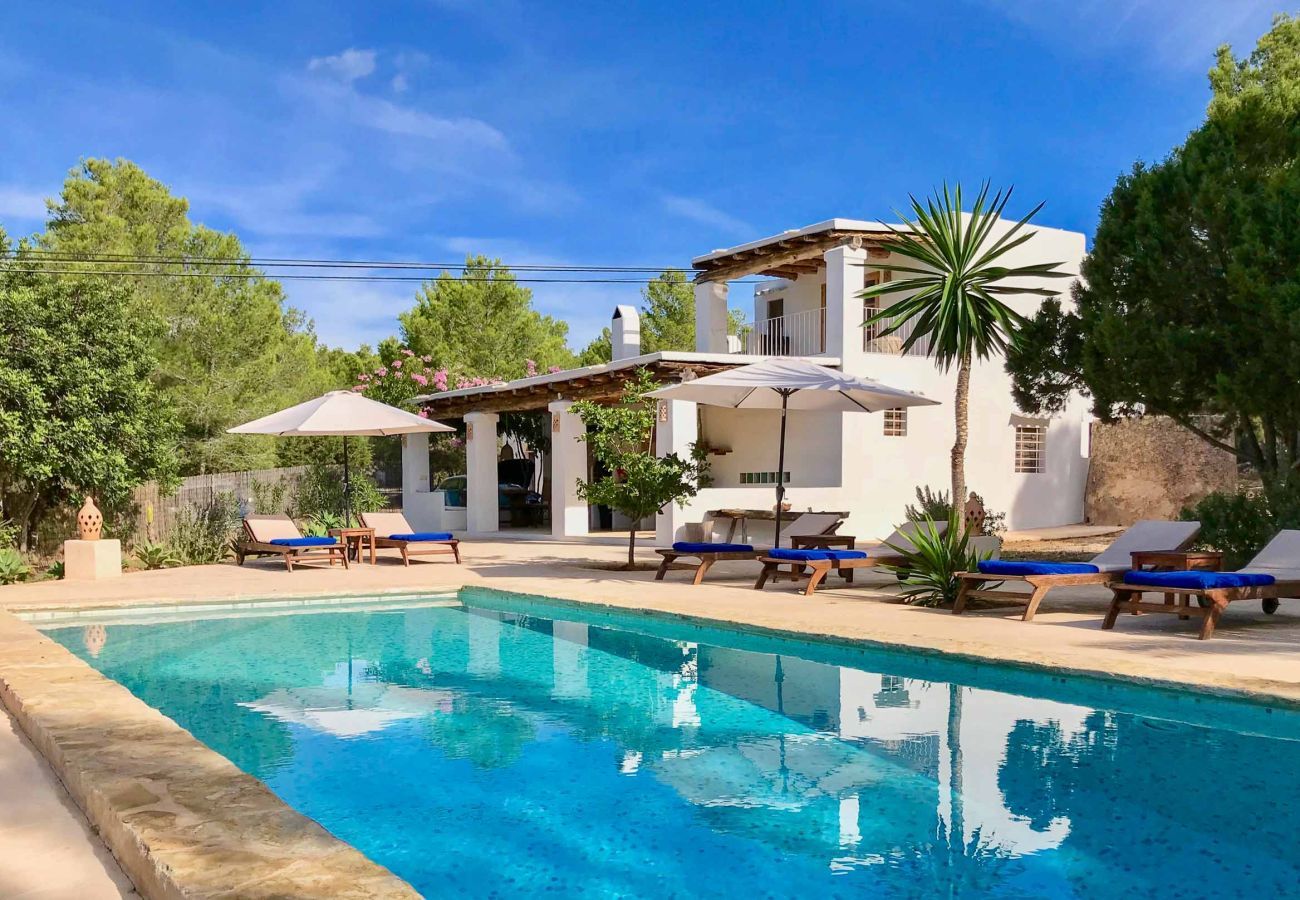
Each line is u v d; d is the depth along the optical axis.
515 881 3.54
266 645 8.51
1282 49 21.72
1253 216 10.37
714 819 4.14
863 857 3.72
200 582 12.22
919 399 11.59
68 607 10.18
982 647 6.89
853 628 7.87
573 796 4.48
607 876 3.58
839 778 4.68
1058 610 9.01
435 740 5.43
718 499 16.19
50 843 3.44
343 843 3.03
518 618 10.13
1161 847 3.76
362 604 11.16
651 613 9.31
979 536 9.98
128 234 21.98
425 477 23.55
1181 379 11.32
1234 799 4.29
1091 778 4.61
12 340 13.49
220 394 22.31
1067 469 20.27
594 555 15.75
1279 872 3.51
